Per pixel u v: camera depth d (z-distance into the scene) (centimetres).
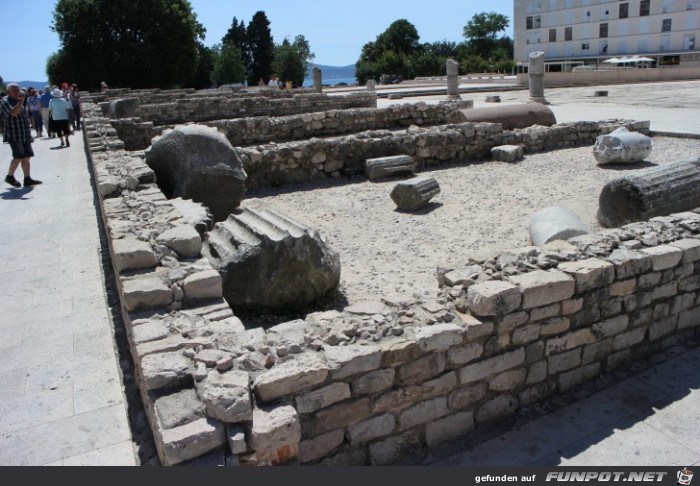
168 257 420
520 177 1058
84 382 415
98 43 4284
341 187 1059
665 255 427
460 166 1199
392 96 3206
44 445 349
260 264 477
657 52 5153
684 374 418
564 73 3800
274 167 1074
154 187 631
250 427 271
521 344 375
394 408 334
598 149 1110
